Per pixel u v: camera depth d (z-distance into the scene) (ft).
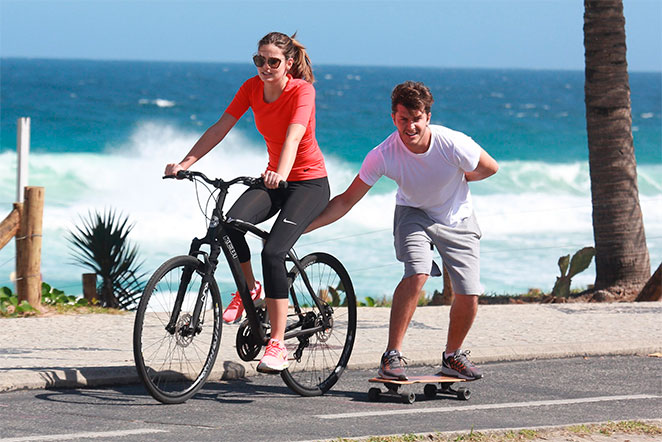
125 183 203.51
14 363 50.75
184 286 42.91
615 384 50.62
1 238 73.00
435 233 45.32
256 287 46.14
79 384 46.32
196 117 416.26
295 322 47.85
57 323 67.31
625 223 95.40
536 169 228.43
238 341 45.44
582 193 223.92
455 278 45.57
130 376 47.47
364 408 43.65
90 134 288.71
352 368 53.88
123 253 92.84
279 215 44.80
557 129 397.60
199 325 43.39
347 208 46.19
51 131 297.12
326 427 39.09
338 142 331.98
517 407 44.21
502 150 328.29
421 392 47.96
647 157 314.76
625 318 73.97
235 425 39.22
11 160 236.84
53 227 158.81
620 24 95.81
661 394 48.32
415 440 36.32
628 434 38.60
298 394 46.68
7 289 75.92
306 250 148.46
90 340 60.44
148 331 53.52
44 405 42.01
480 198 212.02
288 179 45.60
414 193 44.80
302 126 43.73
